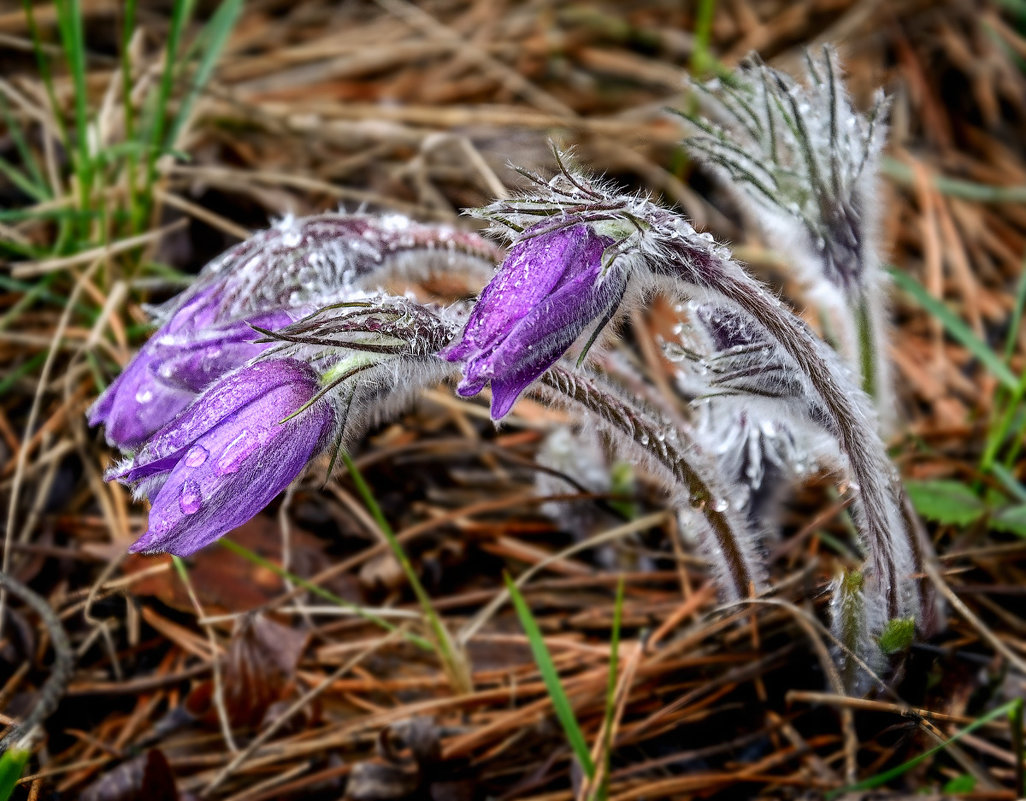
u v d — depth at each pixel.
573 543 0.57
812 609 0.53
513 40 0.77
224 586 0.55
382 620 0.54
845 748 0.51
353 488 0.57
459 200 0.65
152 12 0.77
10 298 0.60
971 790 0.50
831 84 0.50
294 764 0.52
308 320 0.48
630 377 0.57
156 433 0.48
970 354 0.61
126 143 0.60
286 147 0.68
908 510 0.51
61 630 0.52
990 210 0.67
